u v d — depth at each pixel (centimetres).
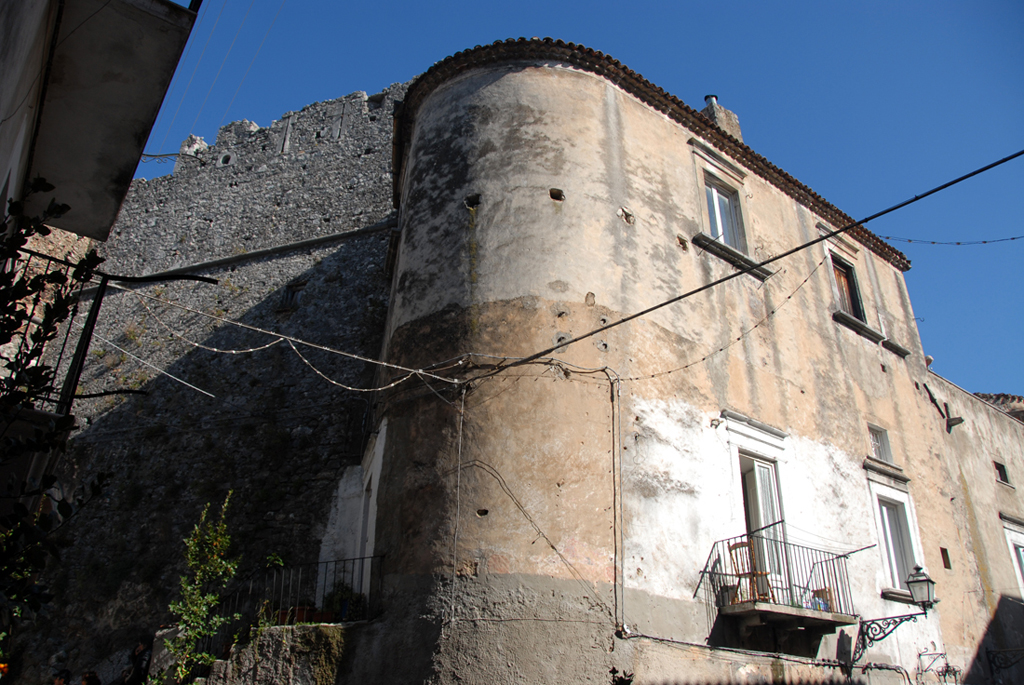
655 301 1195
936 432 1700
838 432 1402
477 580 903
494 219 1155
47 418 688
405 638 895
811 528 1238
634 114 1358
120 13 732
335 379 1744
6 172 630
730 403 1221
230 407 1788
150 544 1603
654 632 945
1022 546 1811
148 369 1947
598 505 978
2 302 492
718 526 1091
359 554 1320
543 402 1011
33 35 610
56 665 1480
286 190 2220
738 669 988
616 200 1233
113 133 853
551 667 865
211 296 2050
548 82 1288
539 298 1085
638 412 1078
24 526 470
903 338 1734
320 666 903
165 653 1048
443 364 1058
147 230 2297
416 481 993
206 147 2428
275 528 1538
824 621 1070
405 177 1371
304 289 1966
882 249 1803
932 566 1457
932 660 1328
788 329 1417
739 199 1480
